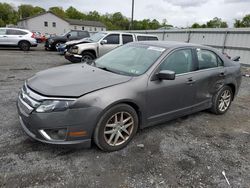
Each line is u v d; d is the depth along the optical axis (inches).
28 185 89.4
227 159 118.3
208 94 164.9
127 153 116.6
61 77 118.1
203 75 154.8
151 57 136.0
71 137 102.7
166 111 137.3
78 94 101.6
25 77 273.6
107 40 389.7
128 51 153.2
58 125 100.1
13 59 433.7
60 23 2439.7
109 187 91.7
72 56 371.6
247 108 207.2
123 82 116.0
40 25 2331.4
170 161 112.5
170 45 146.4
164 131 144.9
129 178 97.9
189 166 109.7
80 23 2669.8
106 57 157.6
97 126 107.4
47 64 395.9
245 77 375.2
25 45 607.8
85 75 121.0
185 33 657.0
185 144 130.4
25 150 112.0
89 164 105.1
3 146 114.0
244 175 106.0
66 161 105.9
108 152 115.8
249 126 164.2
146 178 98.7
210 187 96.2
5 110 160.1
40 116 99.5
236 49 519.5
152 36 434.6
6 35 581.0
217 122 167.3
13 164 100.7
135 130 124.5
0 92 203.0
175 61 139.6
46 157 107.7
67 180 93.6
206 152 123.5
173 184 96.3
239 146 133.3
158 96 128.3
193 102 153.6
